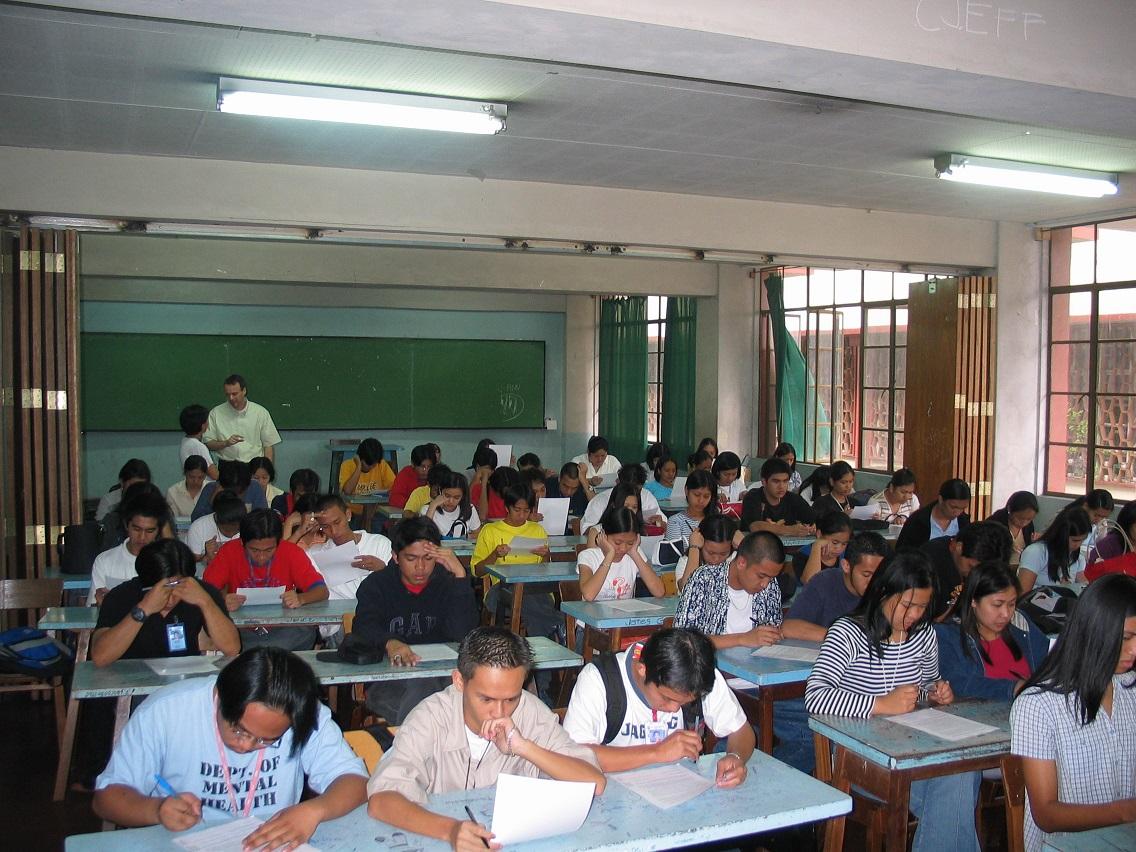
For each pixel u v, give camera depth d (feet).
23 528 20.42
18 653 15.66
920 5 11.90
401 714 12.87
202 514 21.59
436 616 14.11
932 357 28.89
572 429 45.85
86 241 32.68
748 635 13.55
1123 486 26.71
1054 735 8.38
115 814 7.62
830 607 14.38
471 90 16.07
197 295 39.52
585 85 15.78
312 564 16.19
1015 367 28.63
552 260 36.65
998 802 12.51
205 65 14.80
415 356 43.16
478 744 8.39
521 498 20.27
